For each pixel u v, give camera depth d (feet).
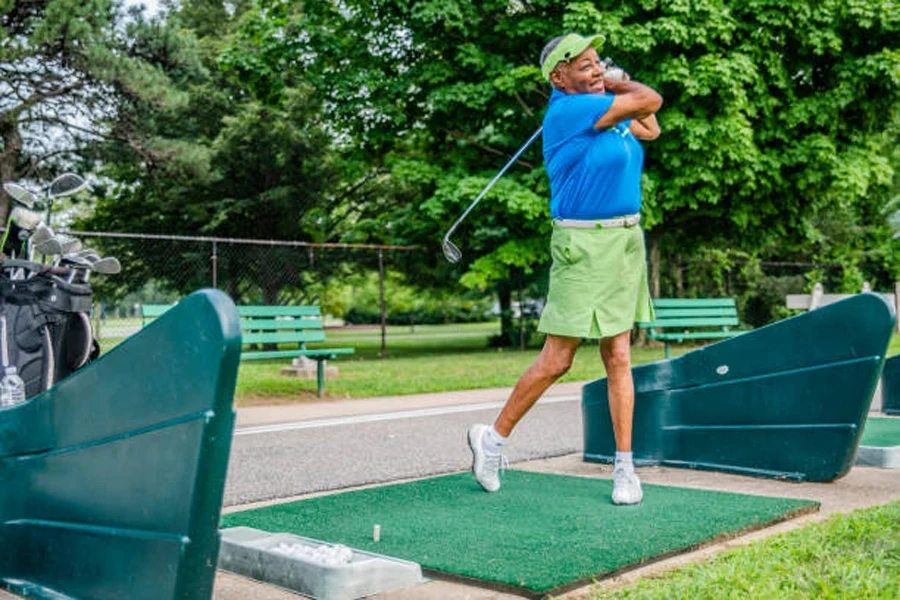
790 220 55.06
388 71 54.95
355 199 83.92
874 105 49.42
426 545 9.09
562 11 50.47
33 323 11.82
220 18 87.97
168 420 6.00
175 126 79.56
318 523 10.31
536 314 64.28
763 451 13.19
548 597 7.43
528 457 15.66
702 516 10.13
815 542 8.52
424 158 57.77
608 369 11.43
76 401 6.88
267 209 77.82
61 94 61.41
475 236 55.67
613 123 10.82
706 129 45.42
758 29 46.37
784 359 12.87
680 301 34.55
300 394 27.94
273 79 53.06
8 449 7.68
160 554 5.94
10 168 62.23
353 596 7.60
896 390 19.75
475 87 48.98
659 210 48.75
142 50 61.98
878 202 71.46
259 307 26.81
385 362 45.55
